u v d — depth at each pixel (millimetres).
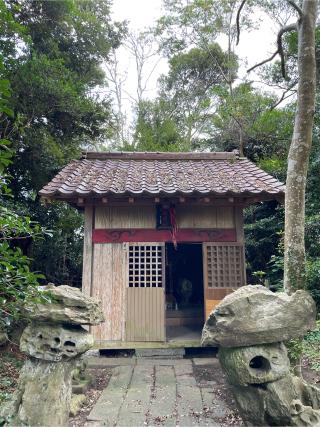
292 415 2980
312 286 6949
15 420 3189
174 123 18141
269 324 3084
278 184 6453
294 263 4270
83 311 3471
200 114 18625
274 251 10250
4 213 3057
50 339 3324
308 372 5191
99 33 11438
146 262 6676
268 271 10000
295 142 4535
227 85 16922
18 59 7957
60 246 10984
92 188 6117
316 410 3113
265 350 3109
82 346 3367
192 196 6125
